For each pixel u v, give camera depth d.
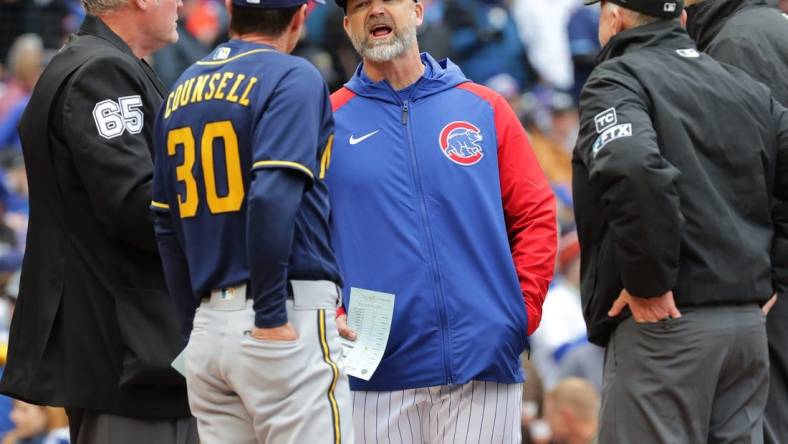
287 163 13.20
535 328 16.70
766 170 16.45
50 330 16.12
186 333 14.77
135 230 15.63
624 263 15.29
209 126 13.82
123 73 16.02
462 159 16.53
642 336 15.95
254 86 13.73
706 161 16.00
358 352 16.12
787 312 17.38
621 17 16.69
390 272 16.28
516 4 44.94
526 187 16.80
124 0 16.55
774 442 17.30
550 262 16.73
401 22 16.55
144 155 15.82
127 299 15.98
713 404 16.27
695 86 16.14
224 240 13.73
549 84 44.53
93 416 16.28
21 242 34.22
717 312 15.86
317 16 40.72
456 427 16.31
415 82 16.83
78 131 15.72
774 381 17.50
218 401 14.04
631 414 16.05
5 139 39.41
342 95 17.05
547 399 23.86
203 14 39.06
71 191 16.06
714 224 15.79
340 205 16.53
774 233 16.69
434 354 16.17
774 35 17.61
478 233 16.39
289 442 13.60
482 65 43.78
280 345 13.45
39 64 40.53
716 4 18.28
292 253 13.70
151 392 16.08
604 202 15.37
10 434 23.73
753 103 16.39
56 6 42.44
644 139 15.12
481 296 16.28
